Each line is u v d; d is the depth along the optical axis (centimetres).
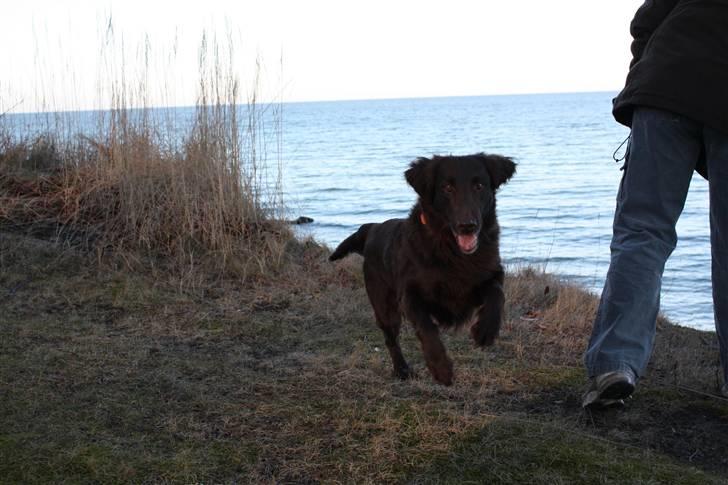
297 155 4266
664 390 366
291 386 372
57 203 675
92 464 282
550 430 315
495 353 434
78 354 405
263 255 606
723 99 307
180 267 584
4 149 764
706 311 881
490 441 301
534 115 13012
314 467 284
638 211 325
